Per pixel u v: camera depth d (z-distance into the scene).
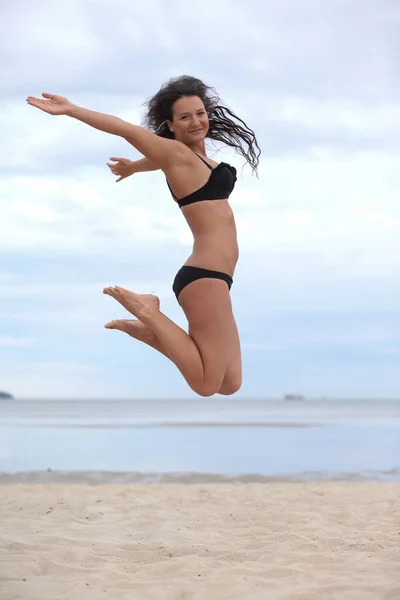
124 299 3.99
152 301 4.03
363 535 6.04
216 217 4.18
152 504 7.58
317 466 12.20
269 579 4.68
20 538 5.88
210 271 4.09
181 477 10.36
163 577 4.82
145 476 10.38
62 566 4.93
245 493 8.55
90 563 5.15
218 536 6.07
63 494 8.30
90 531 6.21
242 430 22.11
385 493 8.55
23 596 4.26
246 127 4.59
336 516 6.99
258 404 75.06
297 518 6.84
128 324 4.19
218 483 9.80
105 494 8.34
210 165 4.20
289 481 10.09
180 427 23.56
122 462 12.72
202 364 4.00
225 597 4.28
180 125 4.25
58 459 13.15
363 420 30.58
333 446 16.08
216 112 4.49
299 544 5.67
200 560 5.21
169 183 4.29
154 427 23.44
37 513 7.01
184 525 6.54
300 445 16.28
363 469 11.72
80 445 16.00
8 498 7.93
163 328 3.97
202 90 4.36
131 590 4.43
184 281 4.14
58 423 26.02
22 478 10.07
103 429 22.12
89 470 11.14
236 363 4.30
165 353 4.25
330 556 5.26
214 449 15.28
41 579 4.64
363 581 4.55
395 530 6.30
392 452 14.67
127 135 4.00
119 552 5.46
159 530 6.30
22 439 17.56
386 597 4.20
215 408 60.88
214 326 4.04
